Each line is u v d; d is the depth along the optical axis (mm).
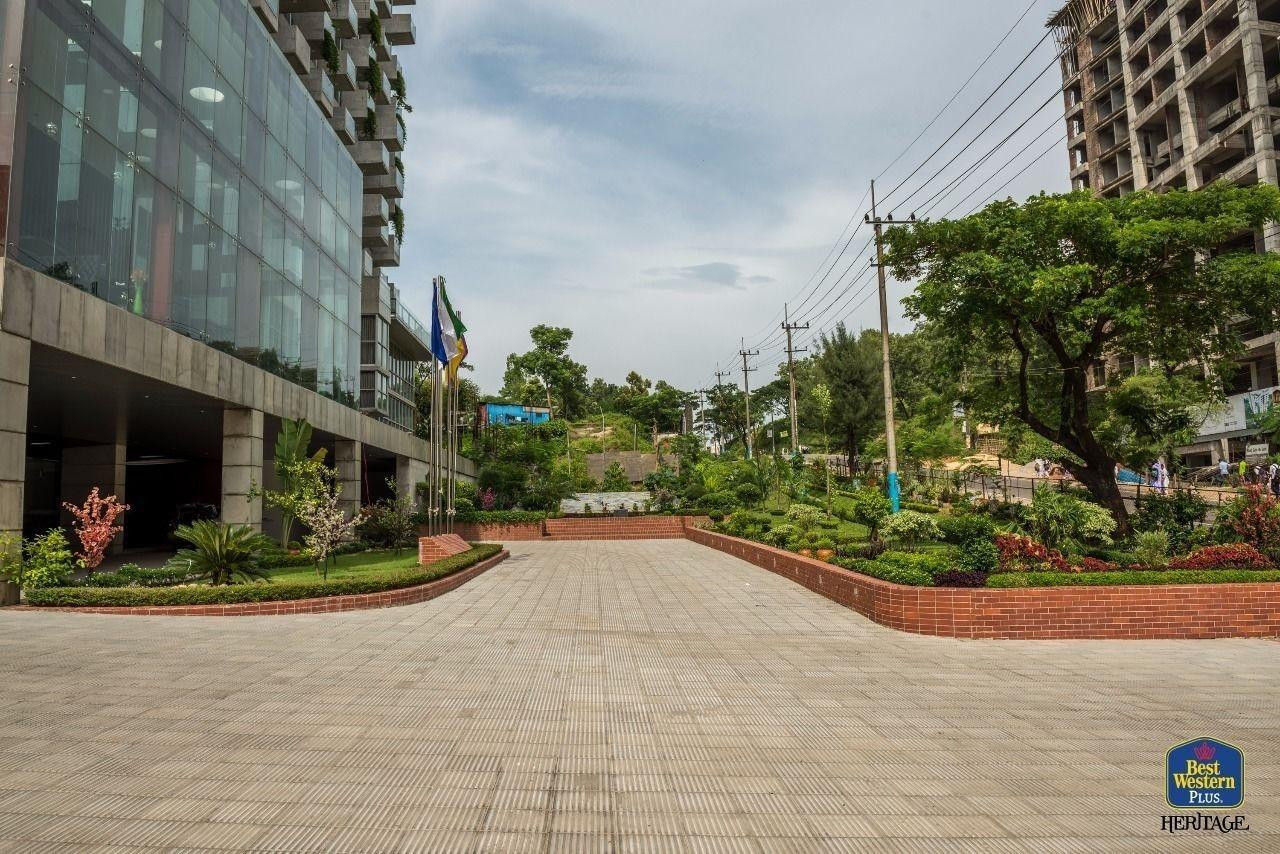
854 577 12570
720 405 77750
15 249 11648
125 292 14570
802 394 51594
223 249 18594
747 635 10625
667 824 4266
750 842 4051
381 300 34812
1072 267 15398
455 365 22859
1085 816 4465
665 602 13555
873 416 44625
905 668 8656
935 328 19297
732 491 35344
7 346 11344
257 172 20641
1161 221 15312
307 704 6566
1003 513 22453
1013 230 16562
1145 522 17453
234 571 13547
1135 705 7066
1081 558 12906
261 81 20922
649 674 8141
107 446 25562
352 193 29594
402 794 4617
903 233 18328
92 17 13625
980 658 9273
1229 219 15094
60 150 12750
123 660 8070
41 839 3852
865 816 4426
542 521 32000
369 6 33562
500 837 4043
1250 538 13609
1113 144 50188
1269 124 37656
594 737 5867
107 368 14125
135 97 14953
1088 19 51344
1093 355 18141
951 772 5195
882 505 19062
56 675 7355
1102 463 18266
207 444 28953
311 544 14422
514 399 92125
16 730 5656
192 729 5785
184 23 16781
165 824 4078
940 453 37312
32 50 12031
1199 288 16250
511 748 5559
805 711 6746
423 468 36719
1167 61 43312
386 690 7133
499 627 10852
